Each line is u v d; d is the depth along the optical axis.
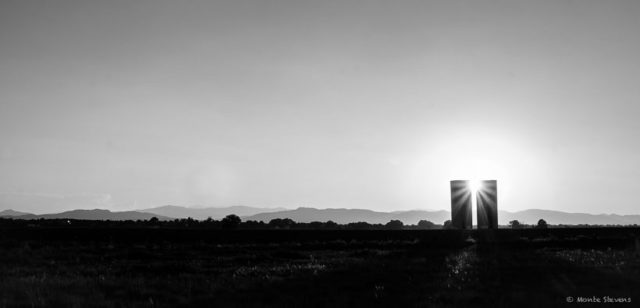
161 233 74.19
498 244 60.19
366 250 54.38
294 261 44.16
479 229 74.81
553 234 74.19
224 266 40.44
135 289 27.38
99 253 50.31
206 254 50.31
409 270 35.47
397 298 24.52
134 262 42.84
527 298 23.81
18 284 28.28
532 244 60.03
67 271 36.00
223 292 26.75
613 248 56.06
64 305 22.91
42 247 55.91
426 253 50.09
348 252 52.69
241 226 111.06
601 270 33.72
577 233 76.75
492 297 24.41
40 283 28.69
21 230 73.75
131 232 74.12
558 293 25.53
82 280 30.27
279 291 26.94
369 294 25.72
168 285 28.91
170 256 48.06
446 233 71.50
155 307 23.06
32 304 22.58
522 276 31.73
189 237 70.50
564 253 48.19
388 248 57.75
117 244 60.03
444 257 45.69
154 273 36.03
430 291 26.66
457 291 26.53
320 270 35.75
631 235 73.38
